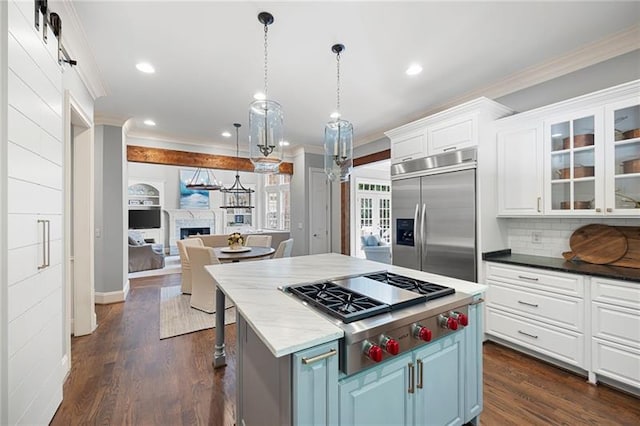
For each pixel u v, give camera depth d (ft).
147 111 12.80
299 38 7.46
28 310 4.66
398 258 11.61
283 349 3.07
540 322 7.66
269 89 10.50
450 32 7.22
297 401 3.23
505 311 8.44
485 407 6.05
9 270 4.10
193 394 6.59
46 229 5.31
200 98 11.39
